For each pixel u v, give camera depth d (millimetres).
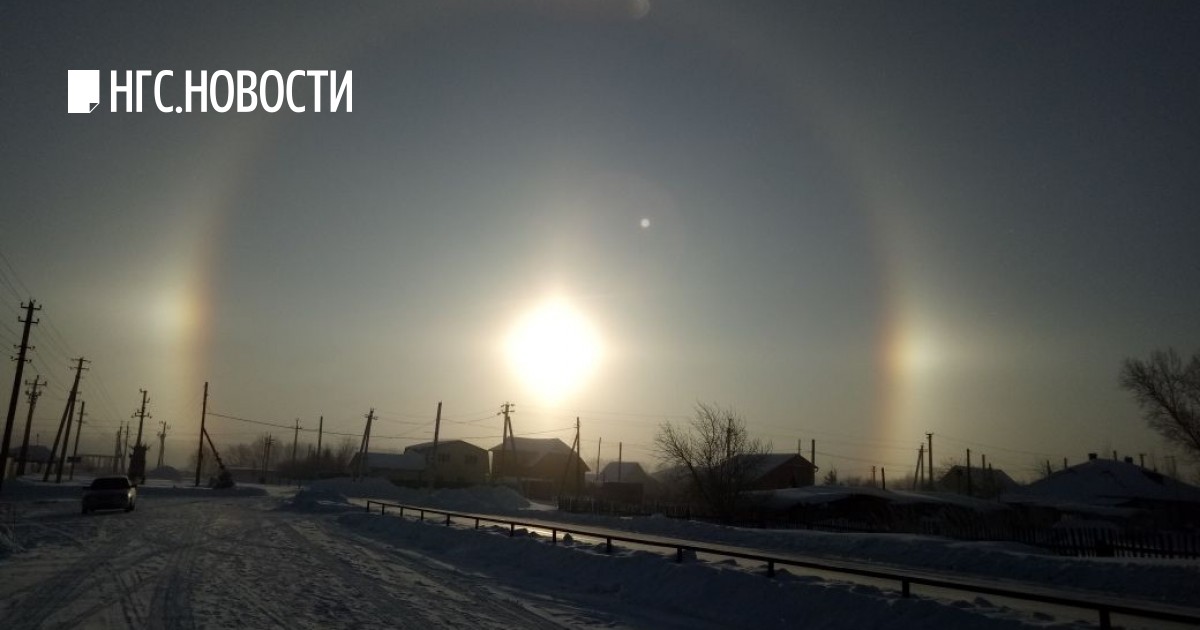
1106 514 54531
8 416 58250
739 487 49406
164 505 54281
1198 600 18062
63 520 36938
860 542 30203
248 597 16078
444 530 30078
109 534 29812
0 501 52312
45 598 15359
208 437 88938
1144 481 63531
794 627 13414
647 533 39594
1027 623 11250
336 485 82000
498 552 24609
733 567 16422
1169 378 48188
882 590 13984
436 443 88938
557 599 16891
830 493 51344
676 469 55094
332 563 22688
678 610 15484
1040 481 68688
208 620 13500
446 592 17469
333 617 14094
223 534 31656
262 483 112125
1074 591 19688
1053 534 31250
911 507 51844
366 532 35312
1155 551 27000
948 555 25969
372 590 17500
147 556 23062
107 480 44875
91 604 14812
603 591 17984
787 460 76750
